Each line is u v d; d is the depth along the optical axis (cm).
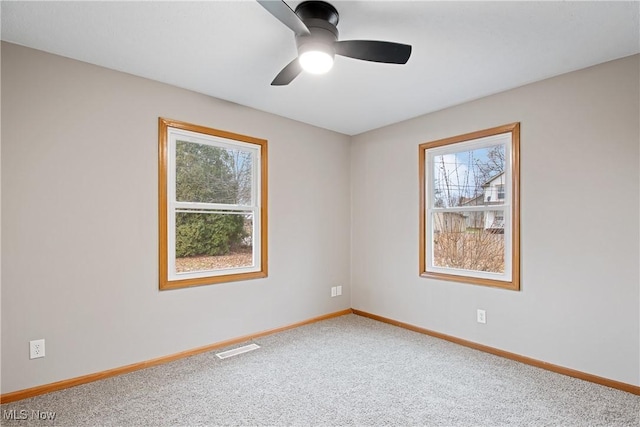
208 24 194
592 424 193
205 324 300
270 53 228
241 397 223
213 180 314
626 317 230
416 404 215
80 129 237
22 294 215
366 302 413
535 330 272
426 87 284
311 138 390
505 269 297
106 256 247
